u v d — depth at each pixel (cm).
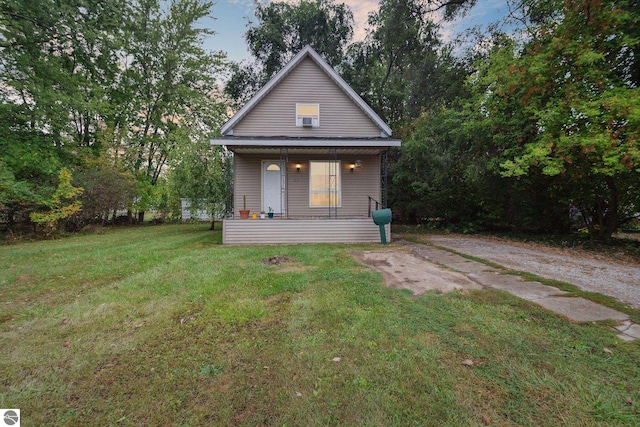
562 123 812
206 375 243
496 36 1149
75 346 292
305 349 279
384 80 1778
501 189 1159
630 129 688
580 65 765
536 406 203
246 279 496
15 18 1144
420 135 1327
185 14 1806
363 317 343
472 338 294
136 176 1775
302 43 1962
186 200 1386
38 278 530
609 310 359
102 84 1658
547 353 266
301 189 1163
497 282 481
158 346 290
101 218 1481
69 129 1403
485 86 1092
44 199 1130
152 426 193
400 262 637
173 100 1886
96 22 1377
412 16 1483
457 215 1376
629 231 1204
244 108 1083
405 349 275
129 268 594
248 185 1145
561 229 1104
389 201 1672
